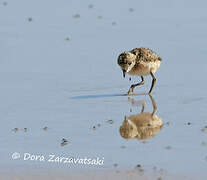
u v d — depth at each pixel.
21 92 17.06
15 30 24.75
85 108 15.63
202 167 11.59
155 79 16.98
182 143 12.95
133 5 28.86
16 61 20.27
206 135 13.41
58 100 16.34
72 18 26.77
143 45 22.23
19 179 11.23
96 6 28.80
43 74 18.86
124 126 14.16
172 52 21.22
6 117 14.91
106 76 18.69
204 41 22.56
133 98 16.53
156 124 14.27
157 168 11.59
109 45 22.31
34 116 14.97
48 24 25.80
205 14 26.81
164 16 26.75
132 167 11.69
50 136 13.55
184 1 29.17
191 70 19.02
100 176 11.28
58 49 21.88
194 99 16.22
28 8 28.50
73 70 19.28
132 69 16.91
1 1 29.77
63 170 11.69
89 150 12.66
